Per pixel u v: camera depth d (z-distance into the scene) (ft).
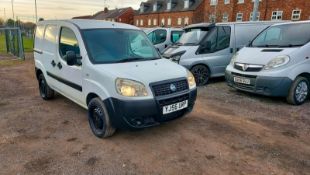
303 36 20.08
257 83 19.11
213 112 17.79
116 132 14.25
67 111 17.84
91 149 12.39
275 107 18.80
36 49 20.75
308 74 19.35
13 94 22.61
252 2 112.16
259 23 28.91
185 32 29.71
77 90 15.02
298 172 10.58
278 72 18.22
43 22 19.81
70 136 13.83
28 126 15.17
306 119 16.35
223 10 126.11
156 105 12.09
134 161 11.34
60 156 11.72
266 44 21.77
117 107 12.05
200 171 10.63
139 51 15.76
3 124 15.46
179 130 14.67
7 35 59.62
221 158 11.64
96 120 13.61
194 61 25.09
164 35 37.83
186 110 13.78
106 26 15.89
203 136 13.91
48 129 14.75
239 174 10.44
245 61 20.36
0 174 10.32
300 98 19.21
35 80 29.19
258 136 13.92
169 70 13.55
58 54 16.79
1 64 42.45
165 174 10.41
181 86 13.21
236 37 27.30
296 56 18.58
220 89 24.67
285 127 15.14
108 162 11.25
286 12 101.19
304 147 12.69
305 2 94.94
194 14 151.53
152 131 14.49
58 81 17.28
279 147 12.68
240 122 15.93
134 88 11.88
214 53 26.13
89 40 14.48
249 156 11.82
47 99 20.38
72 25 15.53
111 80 12.23
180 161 11.37
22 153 11.97
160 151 12.24
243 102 20.15
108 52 14.43
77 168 10.77
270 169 10.79
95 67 13.25
